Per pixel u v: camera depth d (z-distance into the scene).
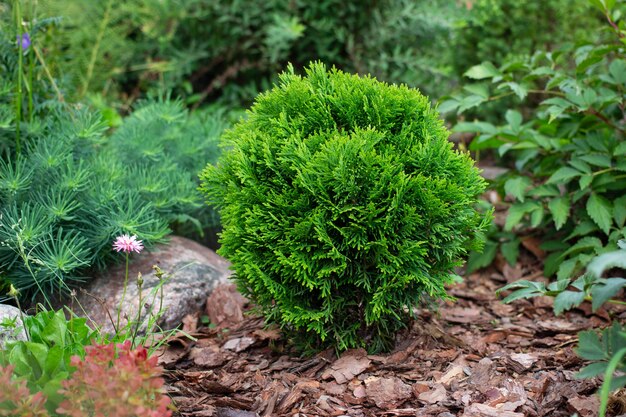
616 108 4.12
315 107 2.91
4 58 3.91
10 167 3.38
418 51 6.24
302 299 2.89
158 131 4.38
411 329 3.19
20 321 2.84
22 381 2.24
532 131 4.21
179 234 4.38
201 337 3.41
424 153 2.77
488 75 3.96
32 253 3.29
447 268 2.91
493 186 4.30
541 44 5.55
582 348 2.33
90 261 3.55
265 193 2.82
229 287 3.75
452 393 2.72
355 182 2.71
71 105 4.17
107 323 3.34
